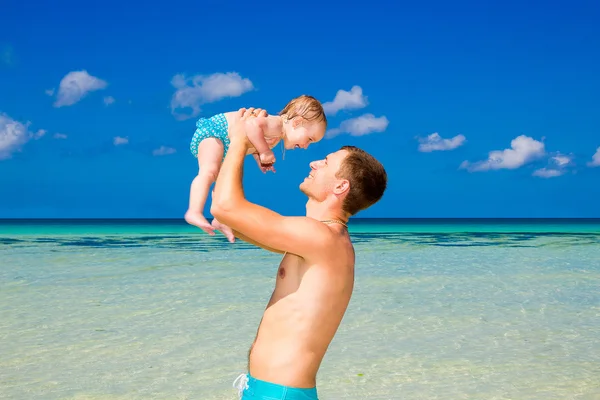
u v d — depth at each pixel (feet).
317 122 12.77
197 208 11.59
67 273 41.55
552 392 18.16
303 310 8.67
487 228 162.61
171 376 19.27
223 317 27.53
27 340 23.35
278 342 8.71
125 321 26.58
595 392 18.17
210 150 12.35
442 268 46.62
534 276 42.19
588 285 38.11
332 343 23.54
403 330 25.59
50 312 28.37
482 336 24.66
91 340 23.43
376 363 20.95
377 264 49.37
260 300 31.68
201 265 46.73
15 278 38.99
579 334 25.09
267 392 8.59
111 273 41.78
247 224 8.45
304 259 8.82
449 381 19.13
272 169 11.54
